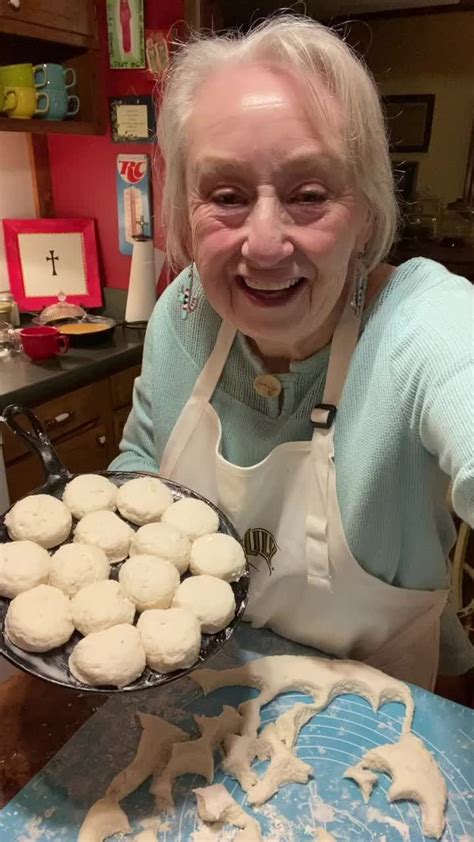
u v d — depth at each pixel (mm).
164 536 713
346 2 1971
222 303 668
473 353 556
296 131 567
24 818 589
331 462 714
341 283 643
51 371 1587
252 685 725
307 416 742
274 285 614
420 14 2055
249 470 762
